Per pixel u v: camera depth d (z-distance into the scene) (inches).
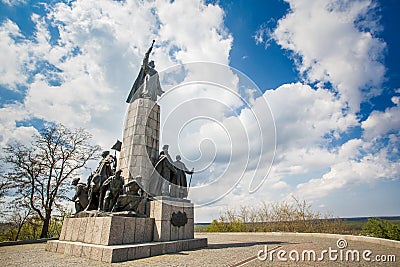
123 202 446.3
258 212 1214.9
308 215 1123.9
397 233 827.4
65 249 405.1
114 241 377.1
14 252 430.0
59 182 964.6
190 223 494.6
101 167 522.0
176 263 306.3
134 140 569.3
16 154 908.0
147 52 670.5
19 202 888.3
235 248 453.7
